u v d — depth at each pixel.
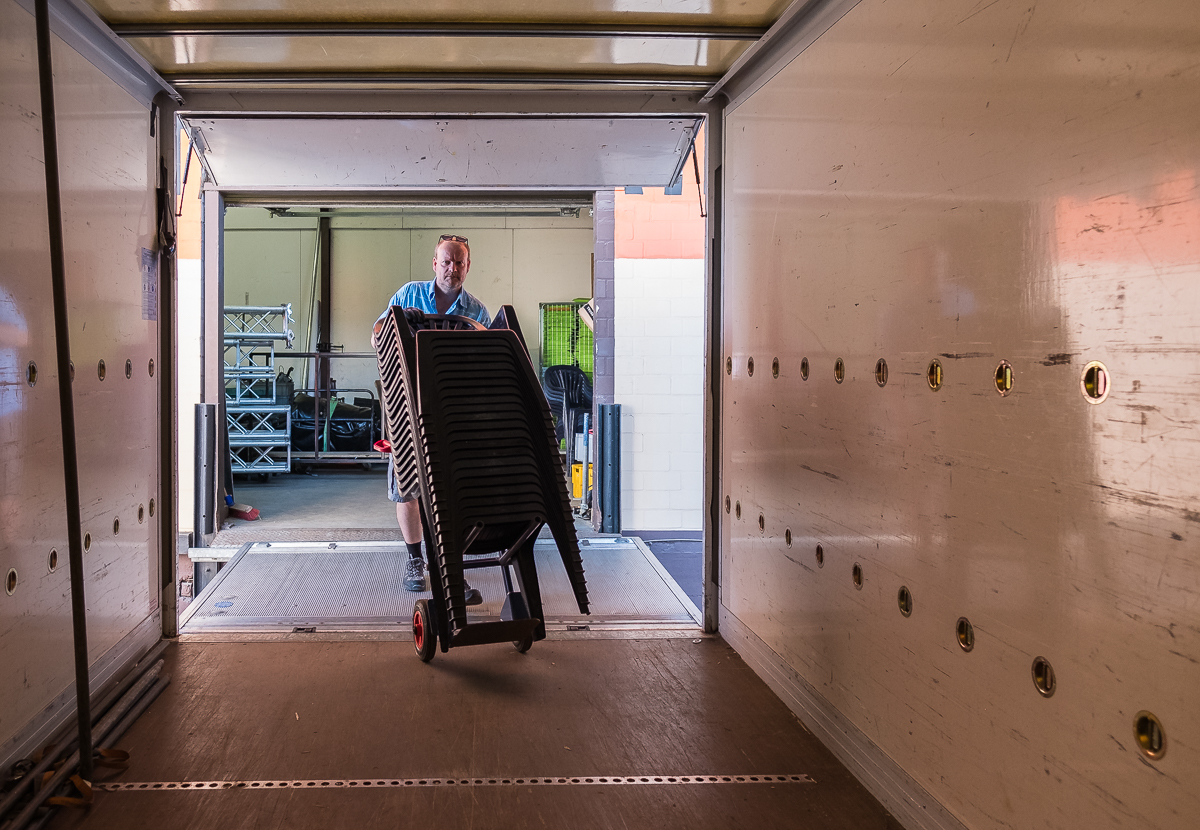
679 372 6.34
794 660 3.05
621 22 3.13
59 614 2.68
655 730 2.90
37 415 2.53
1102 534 1.52
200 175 5.97
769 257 3.29
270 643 3.77
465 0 2.92
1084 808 1.57
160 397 3.76
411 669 3.47
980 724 1.91
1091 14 1.53
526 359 3.32
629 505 6.38
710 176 3.93
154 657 3.50
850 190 2.56
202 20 3.06
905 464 2.24
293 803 2.39
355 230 13.95
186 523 6.17
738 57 3.43
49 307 2.60
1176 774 1.36
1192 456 1.33
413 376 3.17
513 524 3.24
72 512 2.35
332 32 3.12
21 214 2.42
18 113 2.40
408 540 4.53
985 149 1.86
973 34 1.90
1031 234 1.71
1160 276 1.38
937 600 2.09
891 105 2.29
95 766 2.57
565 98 3.89
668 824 2.30
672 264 6.32
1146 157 1.41
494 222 14.16
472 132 4.20
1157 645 1.40
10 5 2.36
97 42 3.04
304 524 6.64
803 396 2.95
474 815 2.34
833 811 2.37
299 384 13.71
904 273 2.23
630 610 4.30
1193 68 1.31
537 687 3.29
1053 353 1.65
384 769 2.60
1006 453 1.81
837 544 2.67
